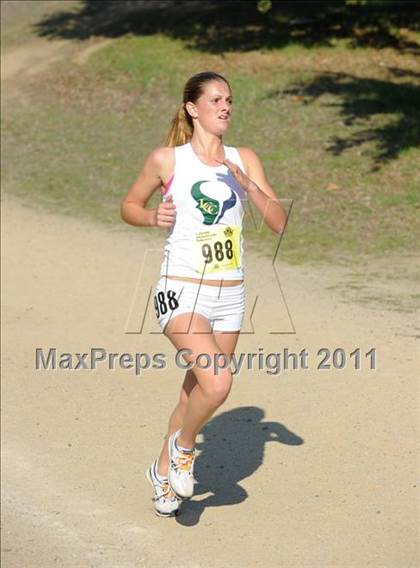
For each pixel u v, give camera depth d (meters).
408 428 10.95
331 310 14.66
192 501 9.95
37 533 10.02
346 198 20.42
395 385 12.02
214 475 10.40
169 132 8.68
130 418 12.36
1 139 28.56
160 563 9.01
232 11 38.56
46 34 40.78
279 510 9.63
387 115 25.77
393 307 14.60
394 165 21.91
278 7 37.91
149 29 38.19
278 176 22.22
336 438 10.90
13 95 33.47
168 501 9.65
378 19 35.00
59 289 17.33
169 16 39.56
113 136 27.88
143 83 32.28
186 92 8.52
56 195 23.52
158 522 9.79
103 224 21.16
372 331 13.71
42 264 18.78
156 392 13.03
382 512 9.41
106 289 17.16
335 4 36.94
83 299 16.73
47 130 29.08
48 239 20.34
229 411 11.84
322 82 29.67
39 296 17.05
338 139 24.34
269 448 10.87
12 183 24.67
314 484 10.03
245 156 8.67
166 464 9.53
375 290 15.45
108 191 23.50
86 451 11.66
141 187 8.58
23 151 27.27
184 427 8.67
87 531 9.91
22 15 44.62
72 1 45.53
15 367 14.20
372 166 22.03
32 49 38.84
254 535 9.24
